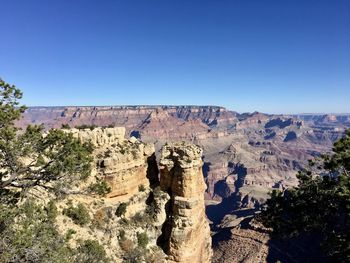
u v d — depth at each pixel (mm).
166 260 49531
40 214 21984
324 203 26688
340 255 24203
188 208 50906
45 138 22469
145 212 51469
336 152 25359
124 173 50781
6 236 18750
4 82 19938
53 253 20016
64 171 22031
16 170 21156
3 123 20016
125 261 42875
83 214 42312
